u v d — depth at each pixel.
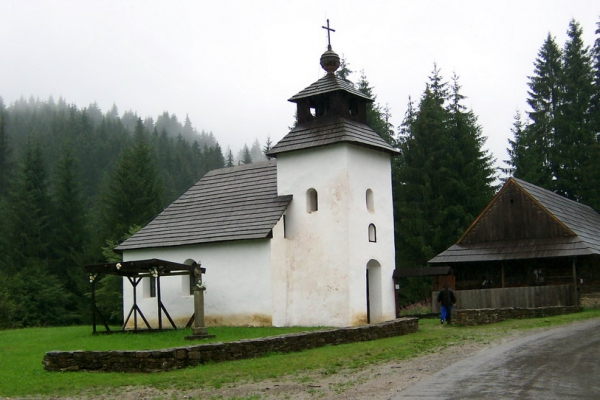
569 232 33.00
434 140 51.03
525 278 34.06
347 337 19.64
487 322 24.78
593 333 18.92
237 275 27.89
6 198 68.19
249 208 29.34
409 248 49.81
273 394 11.76
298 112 29.53
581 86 54.75
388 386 11.96
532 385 11.33
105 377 14.36
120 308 43.91
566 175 53.19
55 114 163.00
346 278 26.23
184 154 131.12
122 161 58.19
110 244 46.44
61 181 61.44
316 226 27.34
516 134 57.81
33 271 51.25
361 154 27.91
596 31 56.28
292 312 27.48
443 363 14.45
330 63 29.36
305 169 28.08
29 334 27.20
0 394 13.05
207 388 12.62
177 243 29.69
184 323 29.47
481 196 49.69
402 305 48.03
